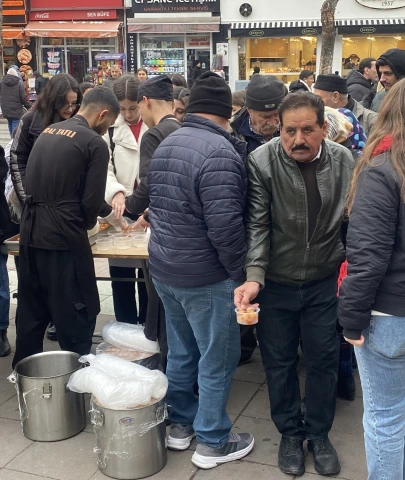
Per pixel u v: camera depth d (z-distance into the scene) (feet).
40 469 9.16
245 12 56.75
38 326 10.81
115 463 8.83
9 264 19.35
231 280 8.48
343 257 8.76
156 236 8.66
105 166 10.18
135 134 12.76
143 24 57.31
